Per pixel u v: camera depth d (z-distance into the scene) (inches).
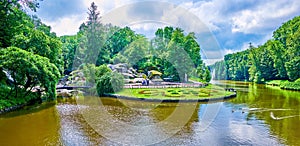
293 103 863.7
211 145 405.7
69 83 1293.1
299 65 1569.9
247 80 2600.9
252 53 2369.6
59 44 1053.8
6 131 486.0
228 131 490.9
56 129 499.2
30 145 403.2
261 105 815.7
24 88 832.9
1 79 845.8
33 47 904.3
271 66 2055.9
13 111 692.7
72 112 681.6
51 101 888.9
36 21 1662.2
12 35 916.6
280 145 410.0
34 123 551.5
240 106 792.3
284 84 1542.8
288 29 1998.0
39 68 771.4
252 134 471.8
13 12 928.3
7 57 708.7
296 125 542.6
